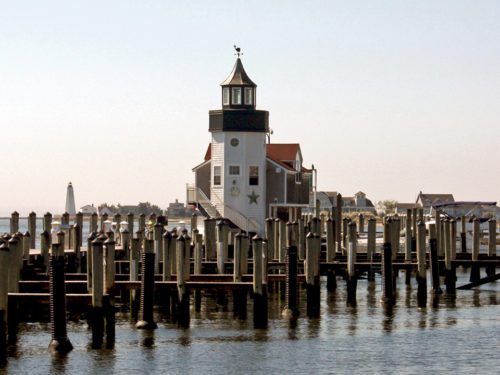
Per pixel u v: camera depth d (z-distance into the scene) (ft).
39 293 255.91
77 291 273.75
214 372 217.36
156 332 254.68
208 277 291.17
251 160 480.23
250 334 255.70
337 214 436.76
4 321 217.97
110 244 241.14
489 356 235.20
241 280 290.97
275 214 494.18
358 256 387.55
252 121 479.00
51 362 222.07
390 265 314.14
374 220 375.04
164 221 430.20
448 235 350.02
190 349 237.25
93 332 236.43
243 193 479.41
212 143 486.38
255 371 218.59
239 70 487.20
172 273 296.92
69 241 354.33
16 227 380.17
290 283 279.49
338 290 367.86
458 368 223.51
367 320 282.56
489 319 286.25
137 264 285.23
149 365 221.46
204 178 492.13
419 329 268.00
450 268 349.61
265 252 272.72
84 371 215.72
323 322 276.82
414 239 453.17
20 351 231.71
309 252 285.64
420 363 227.81
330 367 223.10
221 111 480.23
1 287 216.33
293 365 224.12
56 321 229.25
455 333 262.67
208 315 287.89
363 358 231.71
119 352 232.32
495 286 374.02
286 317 278.87
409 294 351.46
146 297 254.88
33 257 330.54
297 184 506.07
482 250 589.32
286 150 510.58
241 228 476.95
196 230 341.82
